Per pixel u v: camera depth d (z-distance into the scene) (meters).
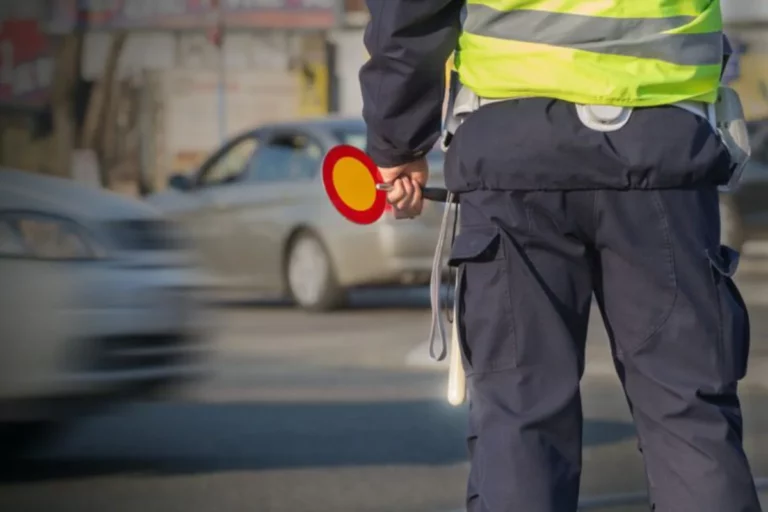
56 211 7.87
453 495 7.23
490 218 3.27
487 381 3.28
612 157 3.19
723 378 3.23
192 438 8.70
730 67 3.73
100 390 7.76
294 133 17.11
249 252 16.95
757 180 19.81
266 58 39.25
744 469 3.21
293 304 17.17
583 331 3.32
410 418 9.31
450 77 3.49
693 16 3.30
